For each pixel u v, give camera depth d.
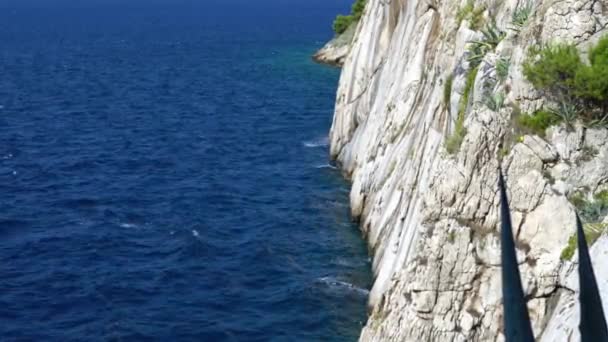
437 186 23.95
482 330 23.11
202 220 49.38
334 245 43.50
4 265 41.97
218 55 167.25
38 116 90.62
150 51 181.38
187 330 34.09
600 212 21.67
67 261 42.66
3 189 57.19
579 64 22.39
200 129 81.62
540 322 21.86
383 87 50.12
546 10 24.11
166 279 39.97
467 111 26.27
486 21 29.55
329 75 125.50
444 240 23.66
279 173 61.28
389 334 24.70
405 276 24.94
